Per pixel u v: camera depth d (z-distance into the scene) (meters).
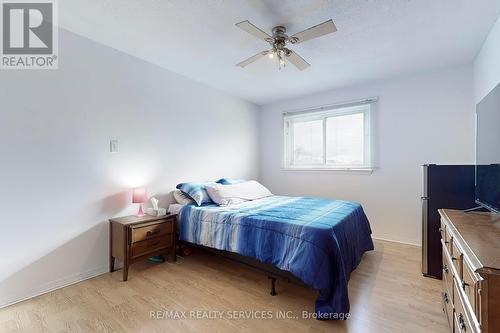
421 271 2.40
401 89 3.23
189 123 3.35
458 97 2.89
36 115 2.01
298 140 4.23
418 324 1.62
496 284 0.80
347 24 2.04
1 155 1.84
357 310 1.79
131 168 2.68
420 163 3.12
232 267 2.56
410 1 1.76
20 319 1.69
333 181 3.79
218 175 3.79
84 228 2.29
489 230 1.26
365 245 2.63
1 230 1.84
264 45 2.45
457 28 2.09
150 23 2.07
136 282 2.23
